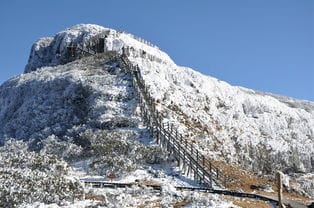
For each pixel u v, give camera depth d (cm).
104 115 4731
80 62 7112
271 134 6594
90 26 9400
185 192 2750
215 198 2588
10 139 5100
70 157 3950
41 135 4928
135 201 2489
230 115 6344
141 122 4562
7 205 2147
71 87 5706
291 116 7488
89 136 4234
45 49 9331
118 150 3819
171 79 6400
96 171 3397
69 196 2422
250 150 5500
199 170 3638
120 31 9425
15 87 6706
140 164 3650
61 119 5188
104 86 5494
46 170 3020
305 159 6212
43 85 6181
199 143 4575
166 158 3766
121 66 6269
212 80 7225
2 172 2531
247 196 2962
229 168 4238
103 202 2370
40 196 2300
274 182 4184
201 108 5959
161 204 2459
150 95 5316
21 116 5684
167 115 4906
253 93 8319
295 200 3422
